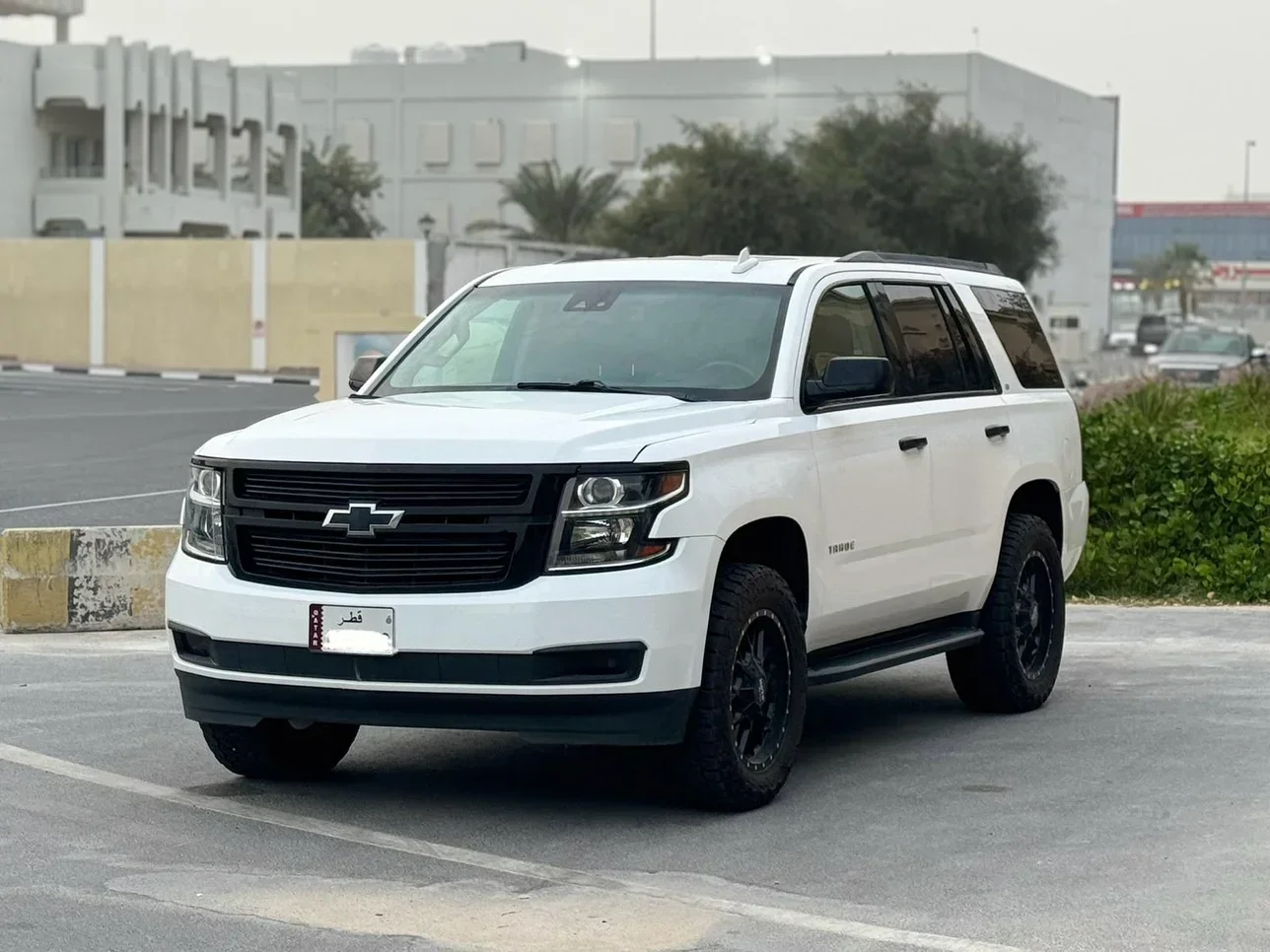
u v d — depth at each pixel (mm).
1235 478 15070
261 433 7707
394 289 60031
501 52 117000
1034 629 10141
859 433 8500
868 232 74000
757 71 109812
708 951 5832
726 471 7543
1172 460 15398
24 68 73312
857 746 9133
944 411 9266
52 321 62469
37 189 74250
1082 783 8258
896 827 7457
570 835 7285
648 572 7152
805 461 8055
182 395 44531
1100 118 131000
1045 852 7066
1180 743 9133
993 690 9875
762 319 8500
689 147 73562
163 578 12883
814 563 8109
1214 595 14547
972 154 77062
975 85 106812
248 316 60969
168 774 8320
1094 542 15148
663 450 7305
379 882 6582
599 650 7090
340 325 25141
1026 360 10492
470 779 8312
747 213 71188
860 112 79062
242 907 6258
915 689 10844
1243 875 6762
